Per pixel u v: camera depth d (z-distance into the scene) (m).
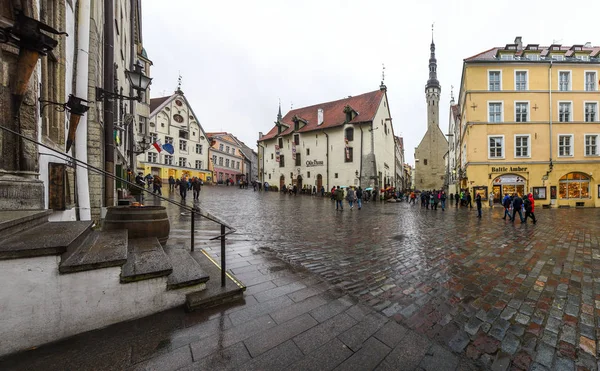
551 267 4.90
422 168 48.44
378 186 32.50
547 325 2.82
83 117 5.73
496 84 22.88
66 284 2.18
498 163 22.44
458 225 10.58
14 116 3.14
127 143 15.51
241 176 63.12
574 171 22.22
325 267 4.63
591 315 3.06
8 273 1.98
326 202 23.12
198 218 9.83
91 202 6.62
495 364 2.15
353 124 33.47
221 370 1.89
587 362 2.22
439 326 2.73
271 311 2.80
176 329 2.36
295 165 39.91
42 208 3.50
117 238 3.20
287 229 8.53
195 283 2.87
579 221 12.51
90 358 1.95
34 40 2.71
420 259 5.32
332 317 2.75
